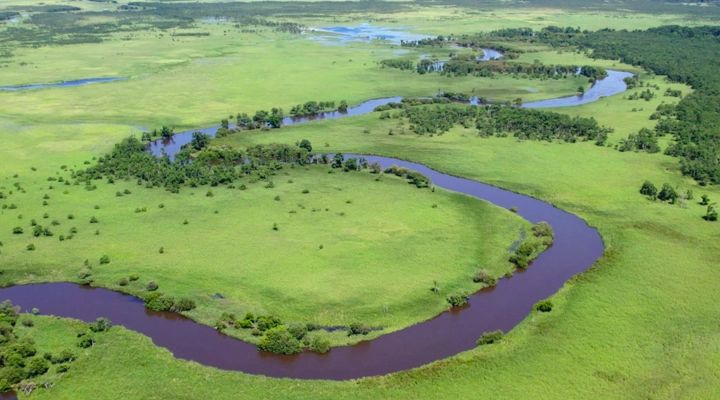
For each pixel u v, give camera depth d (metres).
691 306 94.31
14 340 85.00
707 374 78.75
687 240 116.00
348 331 89.00
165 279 101.44
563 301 96.69
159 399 75.38
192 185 140.88
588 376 79.00
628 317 91.75
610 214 128.25
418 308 94.56
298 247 111.75
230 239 114.75
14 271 104.44
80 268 105.19
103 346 85.06
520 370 80.44
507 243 114.94
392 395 76.38
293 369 82.06
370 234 117.12
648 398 74.88
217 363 83.06
